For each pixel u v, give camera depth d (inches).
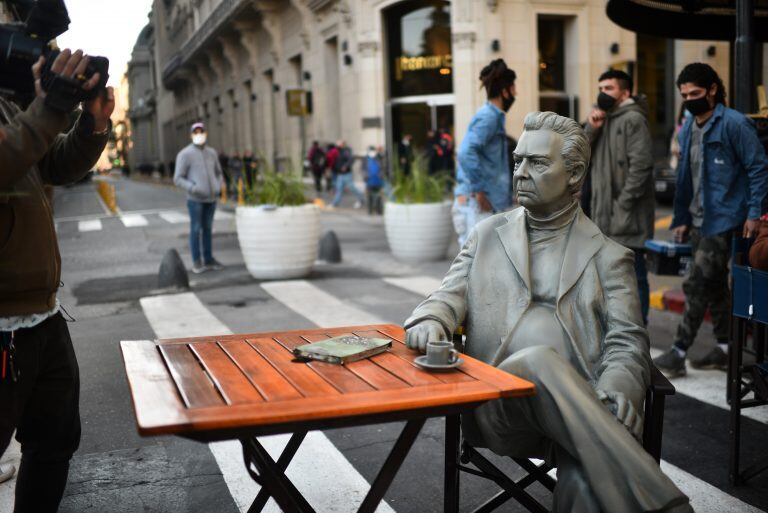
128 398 197.0
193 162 401.1
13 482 143.3
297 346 102.0
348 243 520.7
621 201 207.2
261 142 1467.8
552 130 103.3
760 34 252.8
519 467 152.1
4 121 94.8
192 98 2299.5
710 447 158.6
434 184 430.3
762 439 162.4
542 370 85.2
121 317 300.8
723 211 193.8
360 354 94.0
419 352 98.5
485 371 87.7
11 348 92.5
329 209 843.4
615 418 84.4
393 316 290.7
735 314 136.3
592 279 101.9
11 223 92.5
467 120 844.0
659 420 97.4
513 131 839.7
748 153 187.8
